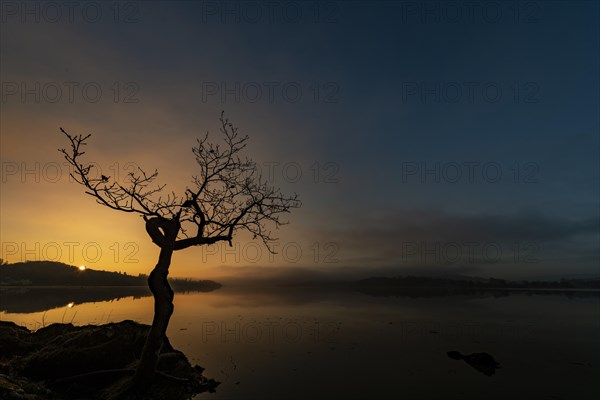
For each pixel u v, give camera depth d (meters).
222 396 15.66
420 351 25.92
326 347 26.75
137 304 59.44
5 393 11.09
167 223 15.19
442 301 91.94
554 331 36.62
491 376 19.91
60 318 38.09
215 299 91.56
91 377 14.74
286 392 16.56
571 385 18.50
